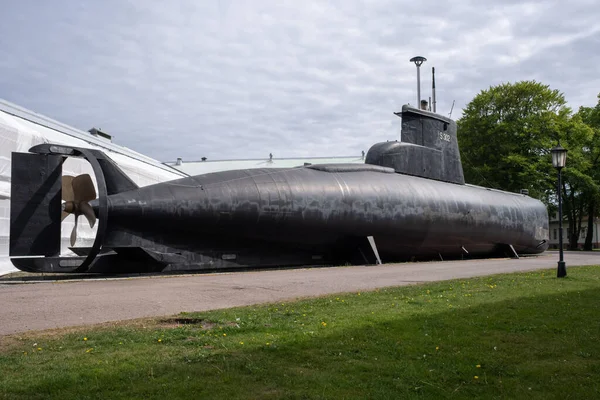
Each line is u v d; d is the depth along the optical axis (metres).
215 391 4.19
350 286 11.01
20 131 18.11
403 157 20.62
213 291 10.05
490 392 4.35
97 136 33.16
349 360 5.12
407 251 20.00
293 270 15.30
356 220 17.25
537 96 46.19
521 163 43.91
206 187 14.87
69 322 6.80
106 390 4.18
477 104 47.66
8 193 17.20
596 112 50.25
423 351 5.49
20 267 12.27
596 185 45.62
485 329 6.56
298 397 4.11
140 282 11.79
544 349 5.64
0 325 6.59
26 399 3.96
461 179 23.70
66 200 13.92
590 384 4.55
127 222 13.73
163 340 5.71
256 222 15.32
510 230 24.31
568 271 14.94
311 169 18.06
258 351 5.33
